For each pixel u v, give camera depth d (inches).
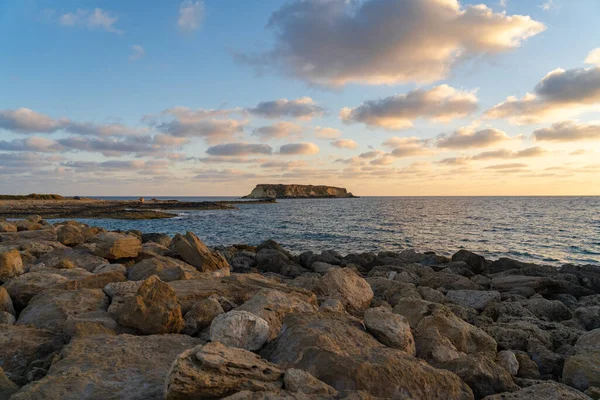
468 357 206.8
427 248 1192.2
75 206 2822.3
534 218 2425.0
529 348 268.5
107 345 201.8
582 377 212.2
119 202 3533.5
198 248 494.0
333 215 2800.2
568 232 1614.2
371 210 3575.3
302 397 141.8
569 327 330.6
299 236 1480.1
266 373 157.9
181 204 3668.8
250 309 249.6
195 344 215.8
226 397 138.2
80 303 284.8
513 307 380.8
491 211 3284.9
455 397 171.9
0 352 210.2
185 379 141.9
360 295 340.5
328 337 203.5
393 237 1451.8
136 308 241.4
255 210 3533.5
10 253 390.6
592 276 585.9
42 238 631.8
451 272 637.3
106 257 496.1
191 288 314.3
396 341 217.0
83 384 160.2
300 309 268.4
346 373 167.9
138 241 522.6
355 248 1187.9
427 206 4510.3
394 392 165.2
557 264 957.8
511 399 166.2
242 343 203.9
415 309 294.7
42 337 231.0
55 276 347.6
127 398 152.5
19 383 187.3
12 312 300.5
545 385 176.9
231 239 1395.2
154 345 207.6
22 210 2348.7
